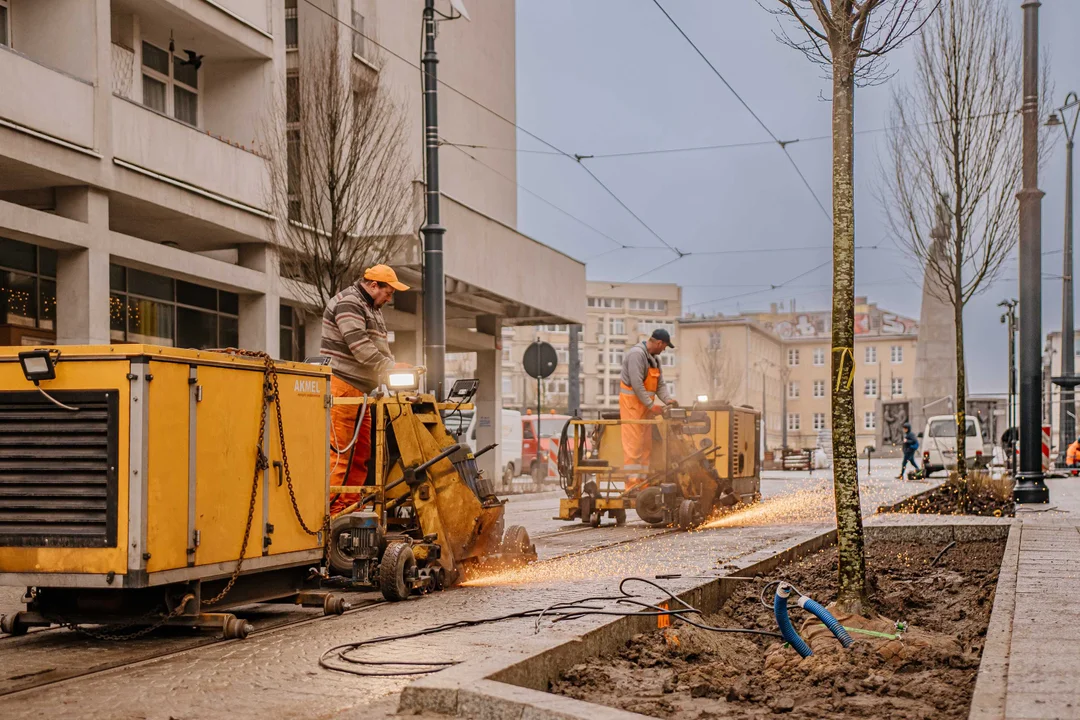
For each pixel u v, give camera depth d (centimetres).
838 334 814
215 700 546
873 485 2997
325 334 1021
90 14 1658
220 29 1977
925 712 512
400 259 2172
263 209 2064
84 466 675
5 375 689
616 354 13825
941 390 5375
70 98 1608
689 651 675
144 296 1941
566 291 3228
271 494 792
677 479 1653
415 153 2780
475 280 2528
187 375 707
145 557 668
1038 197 1936
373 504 966
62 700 550
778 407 13338
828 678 591
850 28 815
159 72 2011
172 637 737
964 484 1900
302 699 547
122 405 671
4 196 1706
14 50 1588
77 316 1648
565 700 474
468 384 1070
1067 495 2419
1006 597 793
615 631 689
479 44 3338
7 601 920
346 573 929
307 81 1914
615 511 1744
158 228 1967
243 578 786
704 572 973
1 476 686
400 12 2720
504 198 3534
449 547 979
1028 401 1998
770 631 723
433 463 978
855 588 805
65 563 674
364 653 655
